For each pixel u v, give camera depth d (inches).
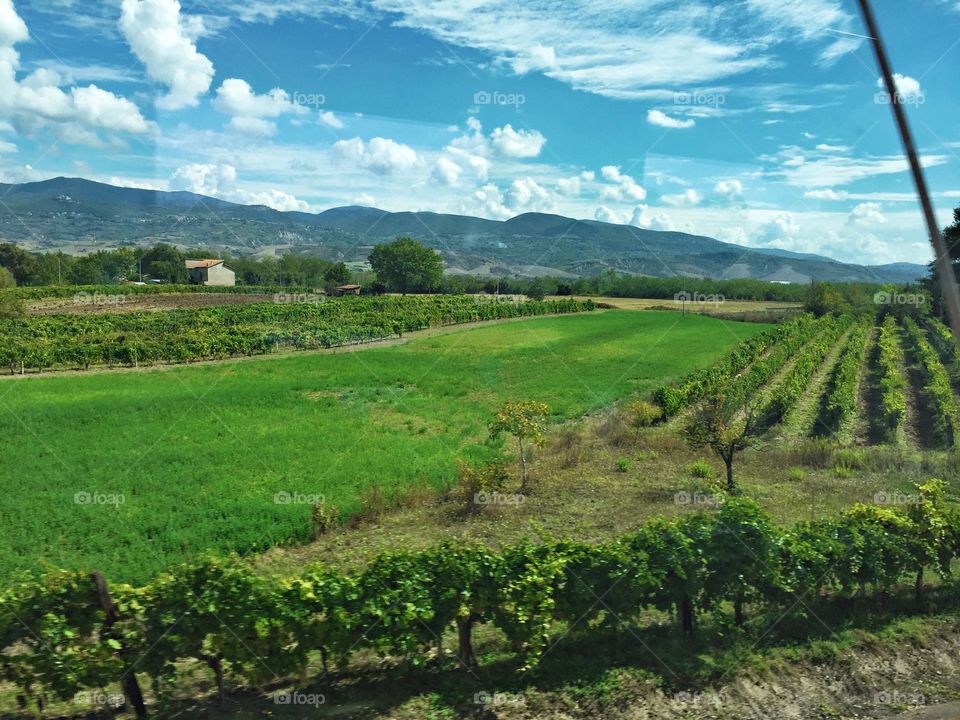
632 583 340.5
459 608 316.8
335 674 330.0
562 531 560.1
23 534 547.2
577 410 1153.4
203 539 541.6
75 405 1127.6
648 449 856.9
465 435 975.0
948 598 414.6
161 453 820.0
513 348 2080.5
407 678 324.8
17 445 855.7
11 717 296.5
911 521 412.8
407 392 1336.1
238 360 1814.7
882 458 788.6
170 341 1931.6
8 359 1604.3
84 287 3555.6
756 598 362.3
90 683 285.1
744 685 320.2
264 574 473.7
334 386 1397.6
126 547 526.6
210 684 327.0
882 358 1561.3
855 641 359.9
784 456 807.7
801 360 1507.1
